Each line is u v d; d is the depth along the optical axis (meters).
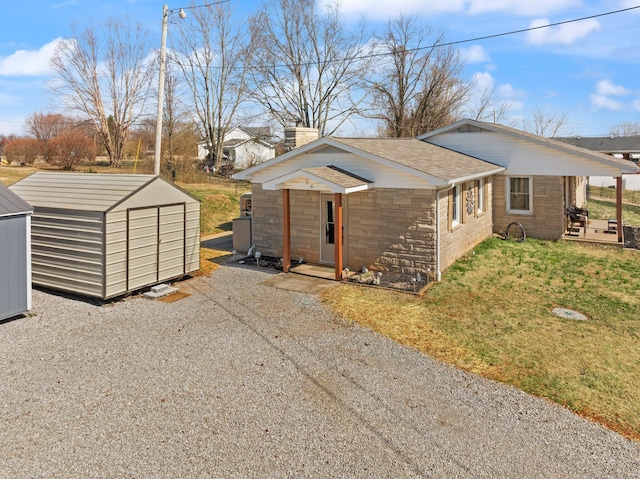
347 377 6.29
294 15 35.12
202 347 7.19
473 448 4.79
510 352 7.18
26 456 4.54
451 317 8.63
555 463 4.58
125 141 40.25
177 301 9.52
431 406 5.60
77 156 31.08
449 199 11.69
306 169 10.81
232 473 4.34
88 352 6.95
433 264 10.69
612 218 21.77
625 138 43.19
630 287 10.76
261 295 9.91
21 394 5.70
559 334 7.94
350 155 11.50
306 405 5.55
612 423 5.36
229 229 19.19
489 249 14.09
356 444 4.82
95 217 9.01
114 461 4.48
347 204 11.70
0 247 7.96
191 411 5.38
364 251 11.59
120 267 9.34
